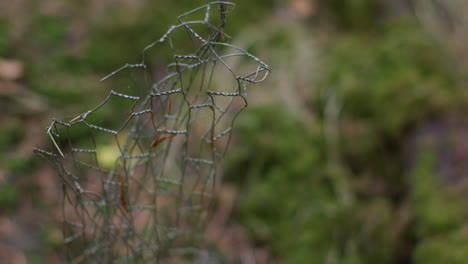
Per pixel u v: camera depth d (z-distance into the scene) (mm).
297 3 2746
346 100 2266
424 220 1693
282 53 2500
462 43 2779
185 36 1686
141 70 1819
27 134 1932
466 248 1510
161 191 1224
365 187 2020
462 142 1850
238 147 2029
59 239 1605
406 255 1782
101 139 1832
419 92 2141
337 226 1832
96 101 1862
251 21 2615
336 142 2133
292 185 1959
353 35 2744
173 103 1805
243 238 1830
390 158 2117
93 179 1741
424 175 1821
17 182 1790
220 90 2117
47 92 2043
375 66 2432
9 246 1619
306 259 1746
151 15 2346
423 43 2523
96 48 2248
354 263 1719
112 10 2428
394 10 2816
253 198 1898
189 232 1335
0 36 2195
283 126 2123
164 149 1208
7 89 2027
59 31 2295
